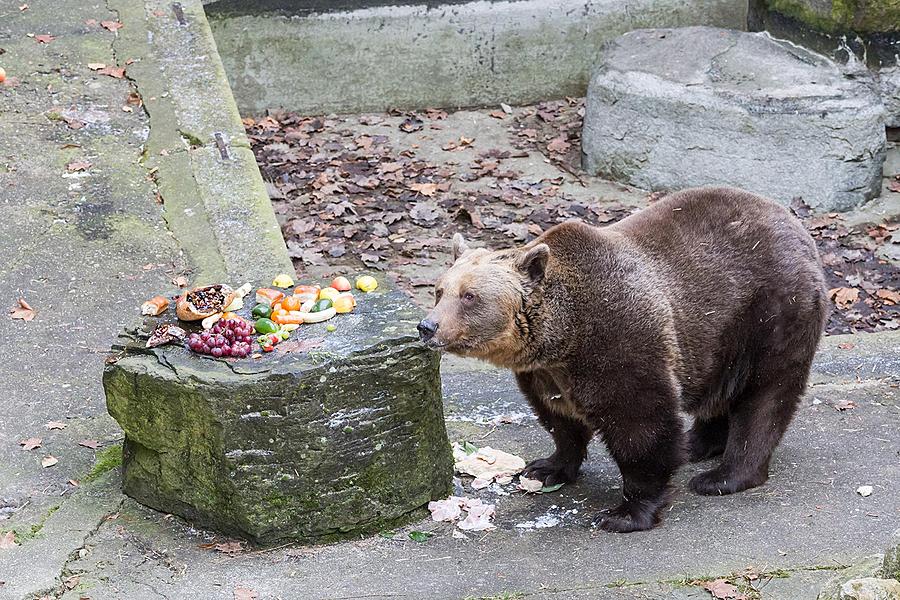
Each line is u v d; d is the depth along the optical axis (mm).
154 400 7711
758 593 7012
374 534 7977
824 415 10055
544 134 18266
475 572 7383
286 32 18344
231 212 12367
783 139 15711
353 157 17203
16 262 11266
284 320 8133
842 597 5863
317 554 7680
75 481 8477
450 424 9906
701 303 8305
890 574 6258
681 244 8414
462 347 7910
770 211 8703
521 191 16281
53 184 12523
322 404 7547
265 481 7570
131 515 8047
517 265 7957
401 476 7992
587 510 8469
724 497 8695
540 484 8781
